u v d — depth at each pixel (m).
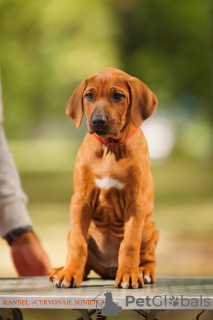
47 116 35.91
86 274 3.30
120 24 29.95
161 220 13.20
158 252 9.67
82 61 30.30
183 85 28.47
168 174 24.11
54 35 30.56
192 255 9.31
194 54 27.88
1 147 4.62
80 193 3.06
